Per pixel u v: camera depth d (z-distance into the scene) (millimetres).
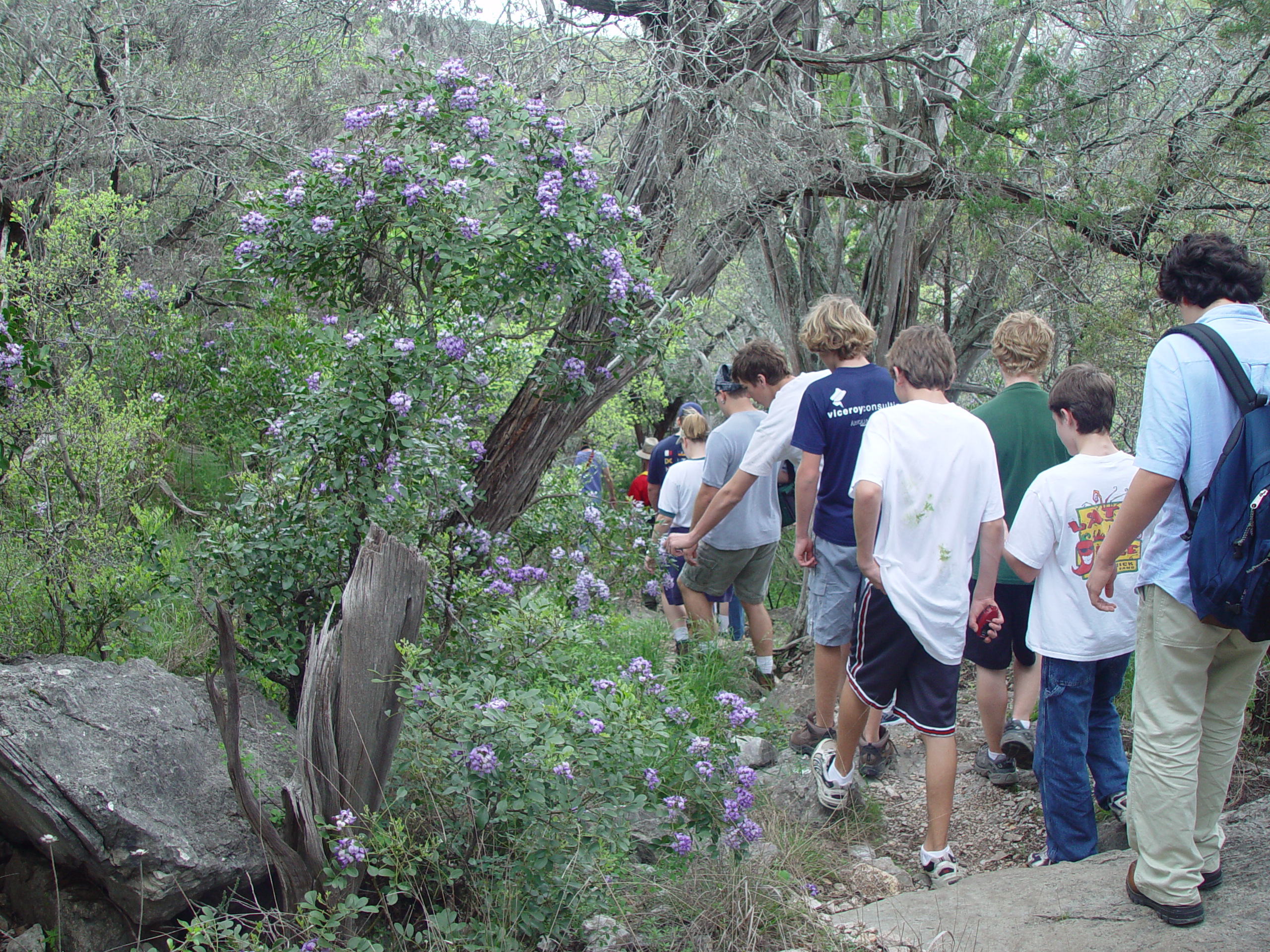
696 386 14422
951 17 5273
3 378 3629
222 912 2605
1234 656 2438
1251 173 5027
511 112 3658
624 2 5301
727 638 5309
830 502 3822
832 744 3672
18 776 2551
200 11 6926
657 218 5109
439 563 3758
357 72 6402
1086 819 3053
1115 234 5242
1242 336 2322
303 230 3516
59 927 2629
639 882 2936
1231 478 2172
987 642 3465
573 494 5043
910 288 6227
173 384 5406
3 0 6281
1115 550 2426
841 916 2844
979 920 2645
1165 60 5160
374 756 2705
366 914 2725
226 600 3645
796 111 5434
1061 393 3168
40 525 3541
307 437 3580
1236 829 2855
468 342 3930
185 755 2893
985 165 5363
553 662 3404
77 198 5492
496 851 2826
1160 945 2361
